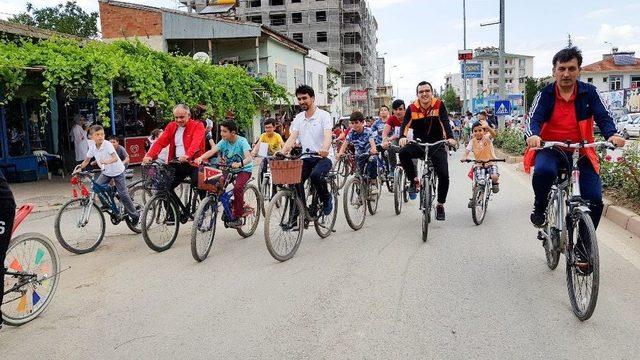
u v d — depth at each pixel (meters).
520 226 7.75
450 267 5.72
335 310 4.54
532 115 4.91
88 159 7.48
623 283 5.00
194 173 7.30
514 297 4.72
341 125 21.17
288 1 76.19
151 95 14.78
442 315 4.34
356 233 7.66
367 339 3.93
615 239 6.73
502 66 22.97
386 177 11.40
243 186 7.27
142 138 19.58
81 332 4.31
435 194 7.61
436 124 7.22
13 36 16.48
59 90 17.06
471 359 3.57
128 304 4.93
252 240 7.48
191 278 5.68
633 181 8.17
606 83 79.69
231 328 4.23
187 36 26.23
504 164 17.53
